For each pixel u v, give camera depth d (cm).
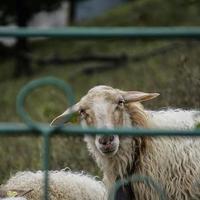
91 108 941
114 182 988
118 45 3662
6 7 3725
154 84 2077
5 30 457
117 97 951
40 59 3806
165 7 4081
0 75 3875
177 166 967
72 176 1119
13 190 1093
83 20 4806
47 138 468
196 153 975
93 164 1354
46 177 488
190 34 457
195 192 968
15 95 3253
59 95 2452
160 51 2877
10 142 1786
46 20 4931
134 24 4088
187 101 1546
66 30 457
